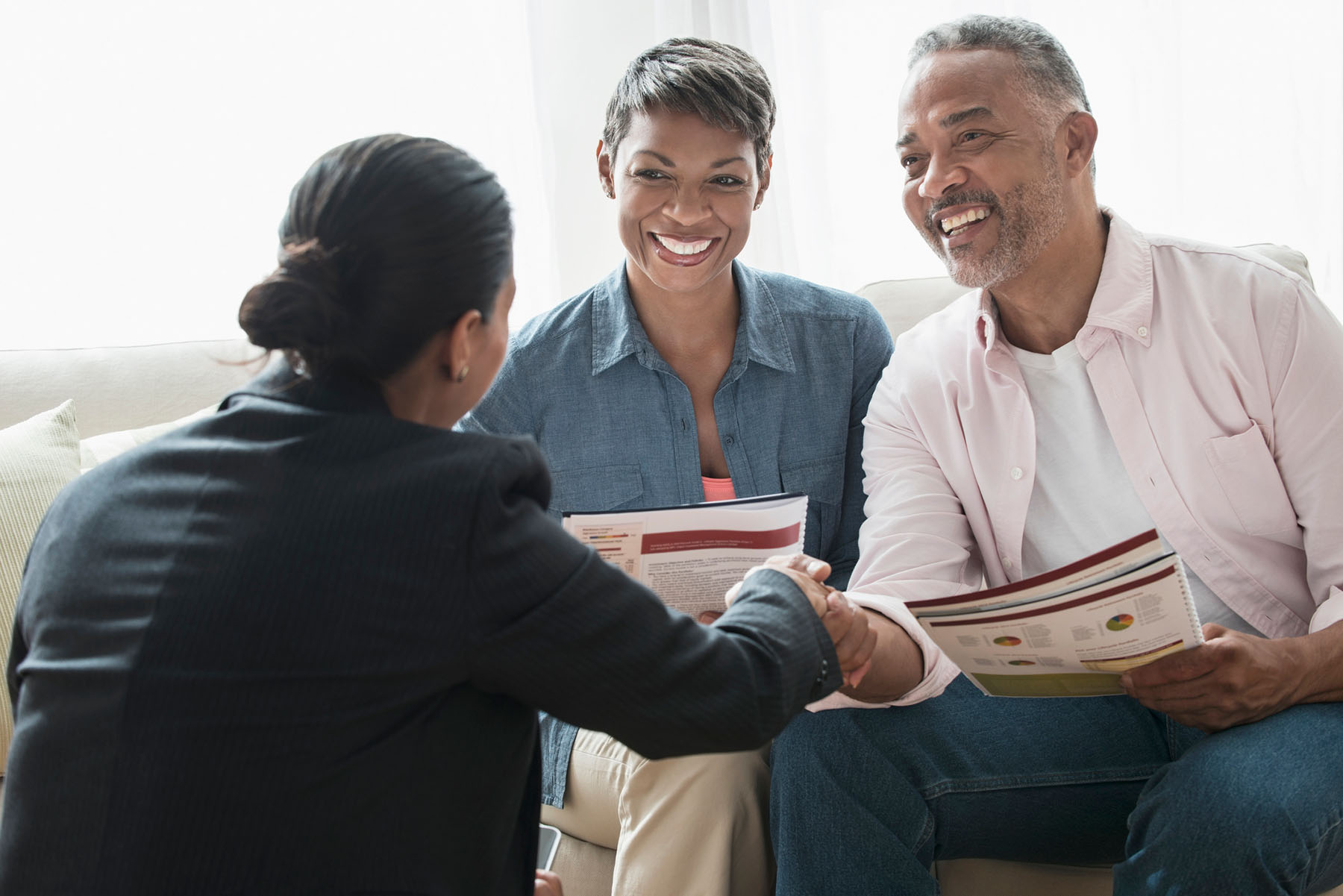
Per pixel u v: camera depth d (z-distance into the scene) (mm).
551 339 1620
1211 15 2639
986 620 1073
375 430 807
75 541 810
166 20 2461
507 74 2545
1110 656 1054
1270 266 1337
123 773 724
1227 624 1354
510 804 863
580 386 1605
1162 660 1112
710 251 1519
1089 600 1007
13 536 1549
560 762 1448
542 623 771
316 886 733
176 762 723
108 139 2469
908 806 1239
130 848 712
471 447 809
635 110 1485
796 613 930
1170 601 983
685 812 1304
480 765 816
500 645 771
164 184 2502
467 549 769
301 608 746
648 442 1595
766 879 1355
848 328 1667
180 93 2482
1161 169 2623
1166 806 1096
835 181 2666
